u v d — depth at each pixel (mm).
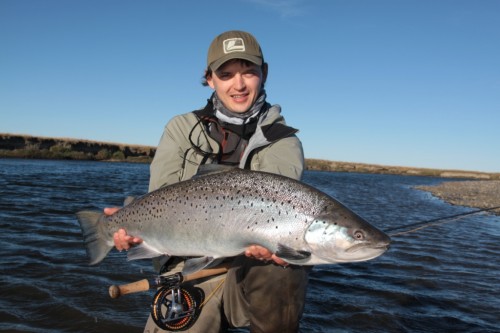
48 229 3139
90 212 1287
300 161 1215
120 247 1233
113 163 20312
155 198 1199
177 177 1292
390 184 15828
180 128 1312
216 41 1267
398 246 3227
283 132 1224
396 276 2363
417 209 6336
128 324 1554
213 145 1291
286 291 1079
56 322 1549
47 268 2166
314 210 1085
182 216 1146
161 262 1282
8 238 2799
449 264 2709
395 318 1726
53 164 14672
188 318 1157
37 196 5223
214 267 1208
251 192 1109
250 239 1094
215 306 1209
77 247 2639
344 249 1072
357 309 1807
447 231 4184
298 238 1080
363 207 6227
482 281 2330
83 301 1741
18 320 1545
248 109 1279
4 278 1976
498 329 1662
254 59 1228
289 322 1099
